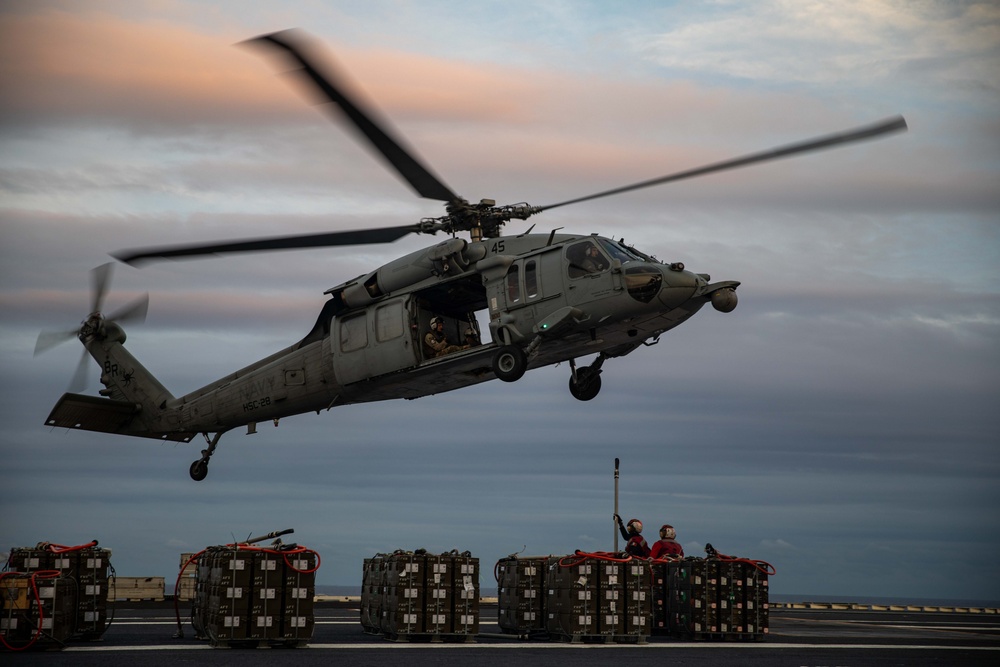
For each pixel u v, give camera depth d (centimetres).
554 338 1908
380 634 1661
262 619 1365
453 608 1542
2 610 1288
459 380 2105
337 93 1342
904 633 1970
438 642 1543
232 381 2441
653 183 1748
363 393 2192
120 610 2241
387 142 1581
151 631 1672
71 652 1276
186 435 2605
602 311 1848
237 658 1218
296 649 1370
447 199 1919
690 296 1859
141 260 1828
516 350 1903
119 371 2702
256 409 2378
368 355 2100
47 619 1291
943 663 1341
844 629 2097
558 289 1878
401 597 1516
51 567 1400
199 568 1502
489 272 1959
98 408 2612
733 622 1659
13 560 1384
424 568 1536
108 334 2750
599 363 2105
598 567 1581
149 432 2648
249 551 1374
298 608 1388
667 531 1922
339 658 1238
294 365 2277
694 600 1667
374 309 2112
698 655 1385
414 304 2048
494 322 1933
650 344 2033
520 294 1917
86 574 1437
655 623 1822
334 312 2217
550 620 1628
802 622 2331
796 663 1295
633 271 1827
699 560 1692
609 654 1378
